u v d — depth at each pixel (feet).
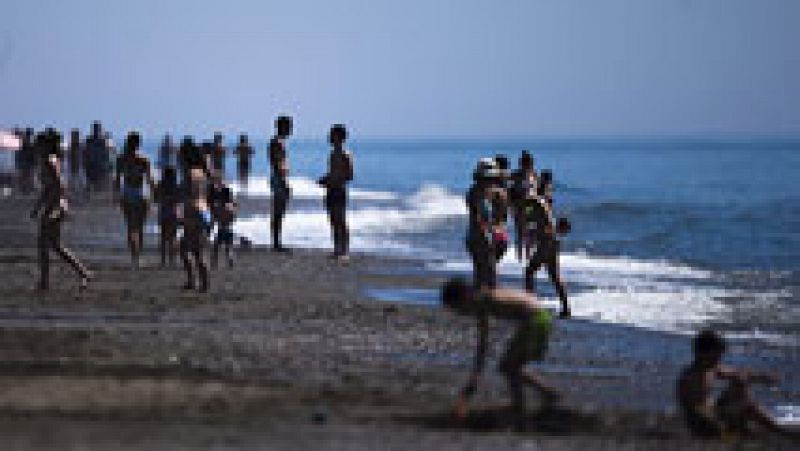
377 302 170.71
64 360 115.65
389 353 132.36
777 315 176.96
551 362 134.51
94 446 83.05
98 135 427.74
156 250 237.25
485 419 100.99
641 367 132.87
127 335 133.59
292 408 100.99
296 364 122.21
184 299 165.89
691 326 164.96
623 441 98.07
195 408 98.48
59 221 168.35
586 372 129.39
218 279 191.42
